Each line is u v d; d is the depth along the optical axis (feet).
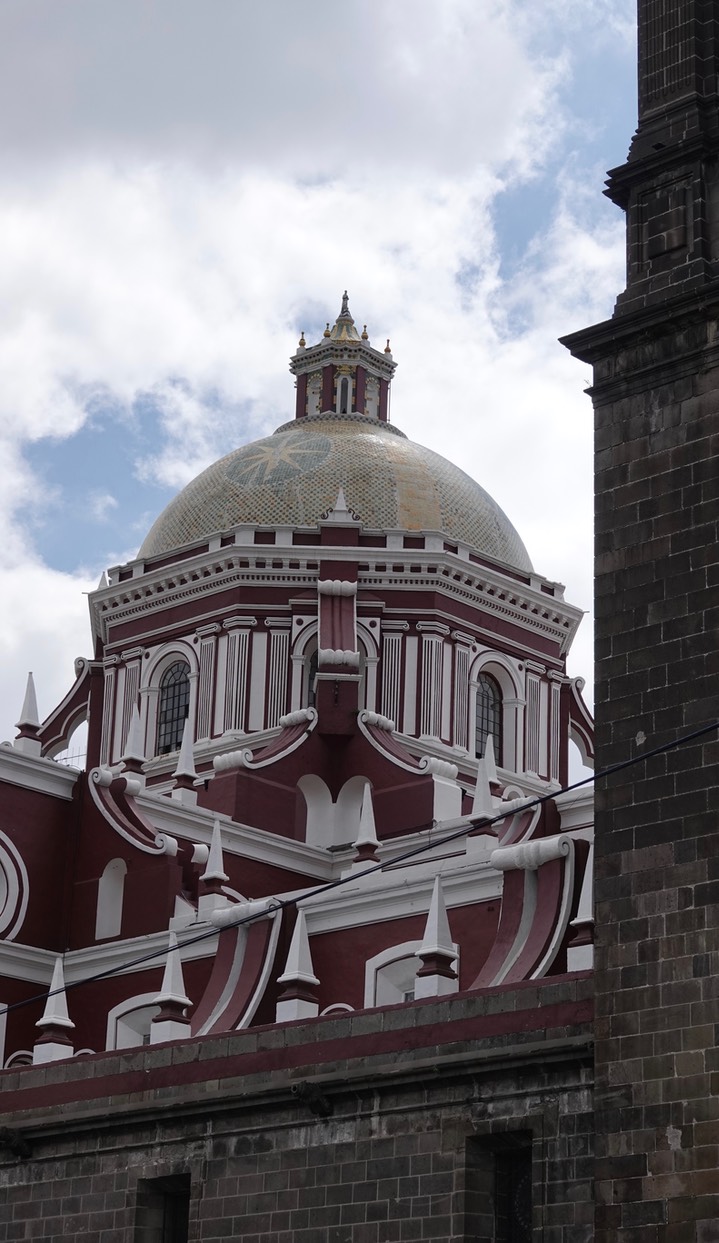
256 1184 117.50
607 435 111.65
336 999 168.04
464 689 227.40
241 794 203.51
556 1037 106.83
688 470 107.55
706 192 112.37
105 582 238.27
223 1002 148.97
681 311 108.88
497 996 110.93
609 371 112.57
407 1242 109.19
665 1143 98.12
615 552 109.50
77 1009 181.78
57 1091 130.93
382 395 262.47
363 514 236.22
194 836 197.36
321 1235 113.29
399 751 209.56
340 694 213.46
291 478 238.68
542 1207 104.01
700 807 101.60
